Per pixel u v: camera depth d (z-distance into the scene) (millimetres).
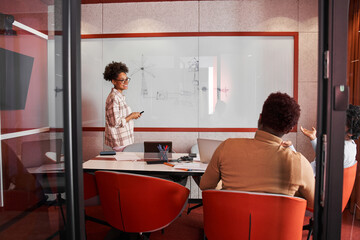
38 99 1256
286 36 3793
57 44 1245
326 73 1166
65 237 1287
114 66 3416
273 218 1358
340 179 1165
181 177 2691
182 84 3902
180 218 3059
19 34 1224
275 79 3826
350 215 1438
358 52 1385
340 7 1133
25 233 1259
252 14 3789
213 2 3811
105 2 3904
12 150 1240
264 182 1383
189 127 3932
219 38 3834
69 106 1262
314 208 1222
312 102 3797
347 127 1348
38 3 1237
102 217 3043
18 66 1229
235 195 1371
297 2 3754
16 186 1248
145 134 3965
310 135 2418
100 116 3982
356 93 1394
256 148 1406
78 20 1272
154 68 3914
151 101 3941
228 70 3854
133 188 1854
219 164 1507
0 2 1204
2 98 1218
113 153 2869
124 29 3908
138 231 1949
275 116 1363
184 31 3848
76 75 1263
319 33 1183
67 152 1267
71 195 1281
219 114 3895
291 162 1354
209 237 1539
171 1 3850
